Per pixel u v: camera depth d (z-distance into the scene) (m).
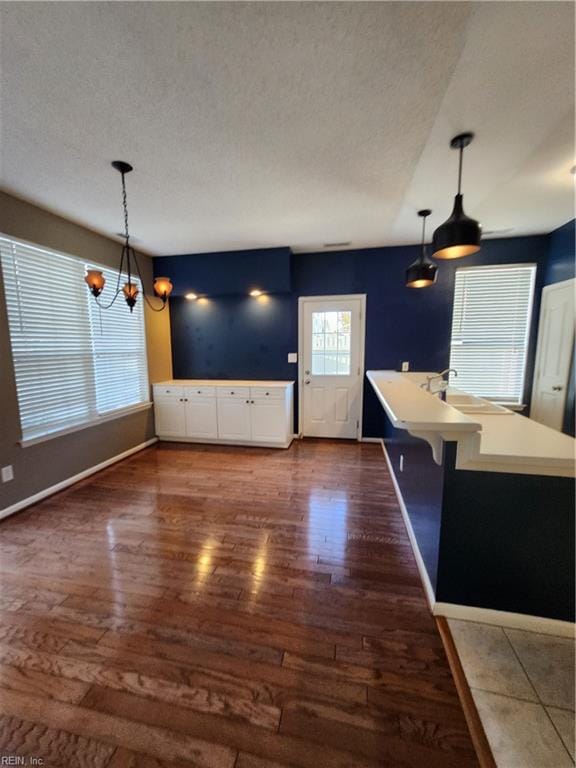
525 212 3.02
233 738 1.12
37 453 2.80
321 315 4.38
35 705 1.23
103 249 3.50
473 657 1.38
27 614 1.64
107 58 1.29
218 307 4.64
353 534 2.30
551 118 1.65
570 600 1.46
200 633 1.52
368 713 1.19
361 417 4.44
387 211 2.90
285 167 2.15
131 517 2.54
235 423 4.22
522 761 1.04
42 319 2.84
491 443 1.55
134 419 4.04
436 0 1.07
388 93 1.50
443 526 1.54
